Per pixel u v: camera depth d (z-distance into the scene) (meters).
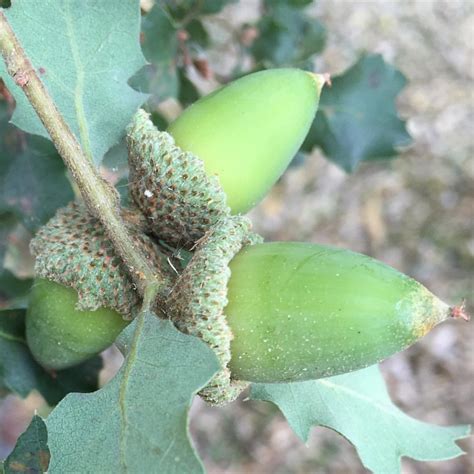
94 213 0.06
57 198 0.08
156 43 0.08
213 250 0.05
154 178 0.06
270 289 0.05
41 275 0.06
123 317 0.06
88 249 0.06
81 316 0.06
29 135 0.08
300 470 0.19
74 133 0.06
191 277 0.05
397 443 0.07
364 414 0.07
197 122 0.06
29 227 0.08
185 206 0.06
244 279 0.05
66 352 0.06
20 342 0.07
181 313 0.05
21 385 0.07
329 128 0.09
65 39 0.06
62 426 0.05
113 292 0.06
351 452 0.19
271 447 0.19
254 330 0.05
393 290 0.05
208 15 0.09
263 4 0.09
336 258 0.05
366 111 0.09
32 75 0.05
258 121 0.06
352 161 0.09
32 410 0.16
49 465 0.05
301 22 0.09
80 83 0.06
